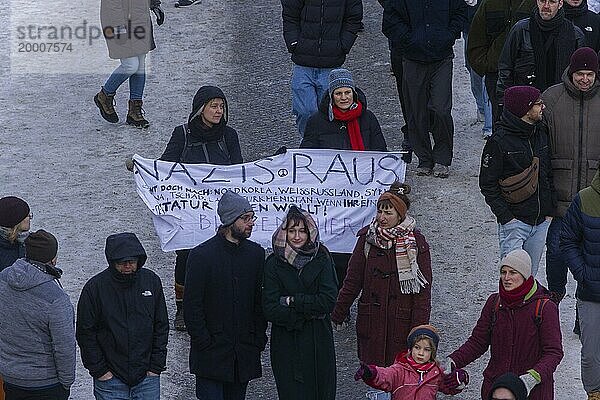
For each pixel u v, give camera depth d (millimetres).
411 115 24547
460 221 23312
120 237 16172
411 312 17359
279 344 16875
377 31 32281
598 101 19172
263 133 26797
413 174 25016
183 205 19891
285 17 23969
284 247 16500
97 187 24719
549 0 20781
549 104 19328
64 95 28906
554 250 19594
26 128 27250
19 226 16891
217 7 34281
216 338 16859
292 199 20016
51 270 16031
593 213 17203
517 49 21328
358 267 17562
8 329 15914
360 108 20031
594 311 17406
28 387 16016
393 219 17250
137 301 16359
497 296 16281
